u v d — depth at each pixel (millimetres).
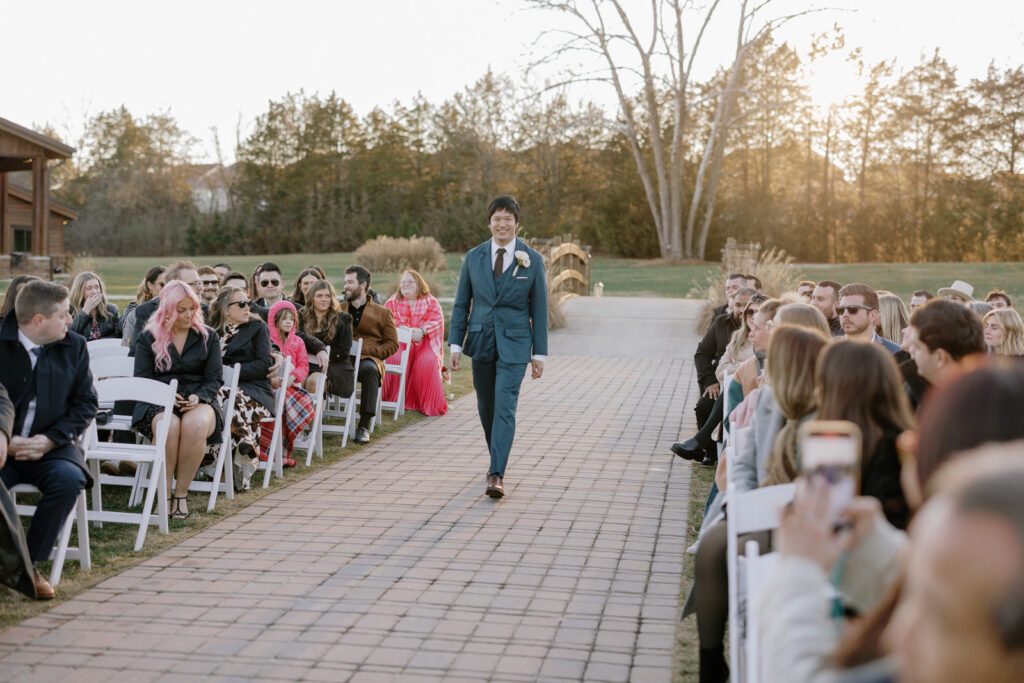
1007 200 56500
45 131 82625
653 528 6020
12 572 4520
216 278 8992
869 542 2344
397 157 80438
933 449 1475
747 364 5488
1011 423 1419
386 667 3871
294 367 7855
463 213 68188
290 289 29031
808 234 61031
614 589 4863
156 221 84562
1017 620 880
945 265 35906
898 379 2896
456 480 7355
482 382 7082
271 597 4711
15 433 5020
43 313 5008
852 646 1465
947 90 59188
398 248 35500
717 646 3475
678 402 11625
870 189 61719
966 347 3438
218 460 6508
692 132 58844
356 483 7242
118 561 5293
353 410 8820
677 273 37844
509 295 6867
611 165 66000
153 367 6402
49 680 3723
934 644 951
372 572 5113
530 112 65250
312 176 82938
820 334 3396
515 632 4270
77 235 84750
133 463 7113
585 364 15625
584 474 7594
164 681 3721
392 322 9273
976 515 904
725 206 51188
